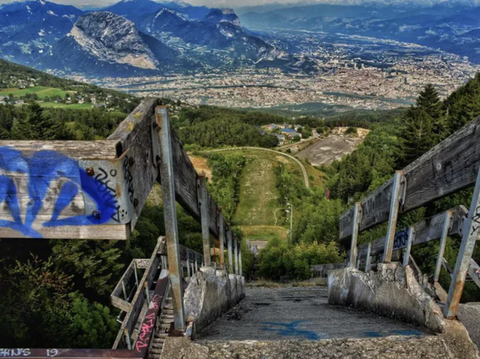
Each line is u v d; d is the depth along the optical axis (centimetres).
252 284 1080
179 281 183
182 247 453
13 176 123
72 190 123
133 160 133
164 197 168
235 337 212
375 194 323
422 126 2469
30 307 1251
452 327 193
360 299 352
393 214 267
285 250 1886
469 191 1245
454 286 192
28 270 1304
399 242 382
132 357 151
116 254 1723
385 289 279
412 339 188
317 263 1573
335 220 2105
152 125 156
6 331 1151
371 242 456
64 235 128
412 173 242
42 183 123
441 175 209
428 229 333
